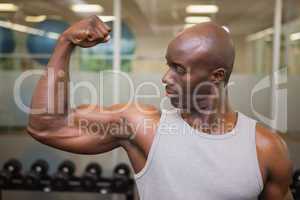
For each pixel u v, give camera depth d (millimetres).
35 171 2602
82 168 3154
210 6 3734
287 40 3139
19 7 3467
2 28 3209
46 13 3516
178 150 683
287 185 731
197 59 655
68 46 704
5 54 3150
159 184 690
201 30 672
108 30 695
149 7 3764
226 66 678
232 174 662
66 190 2602
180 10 3846
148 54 3766
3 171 2596
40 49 3025
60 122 716
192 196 669
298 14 3137
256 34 3533
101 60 3076
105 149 762
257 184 674
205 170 670
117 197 3238
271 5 3461
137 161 749
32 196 3268
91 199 3260
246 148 680
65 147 732
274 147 692
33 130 717
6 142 3191
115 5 3162
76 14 3488
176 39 686
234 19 3721
